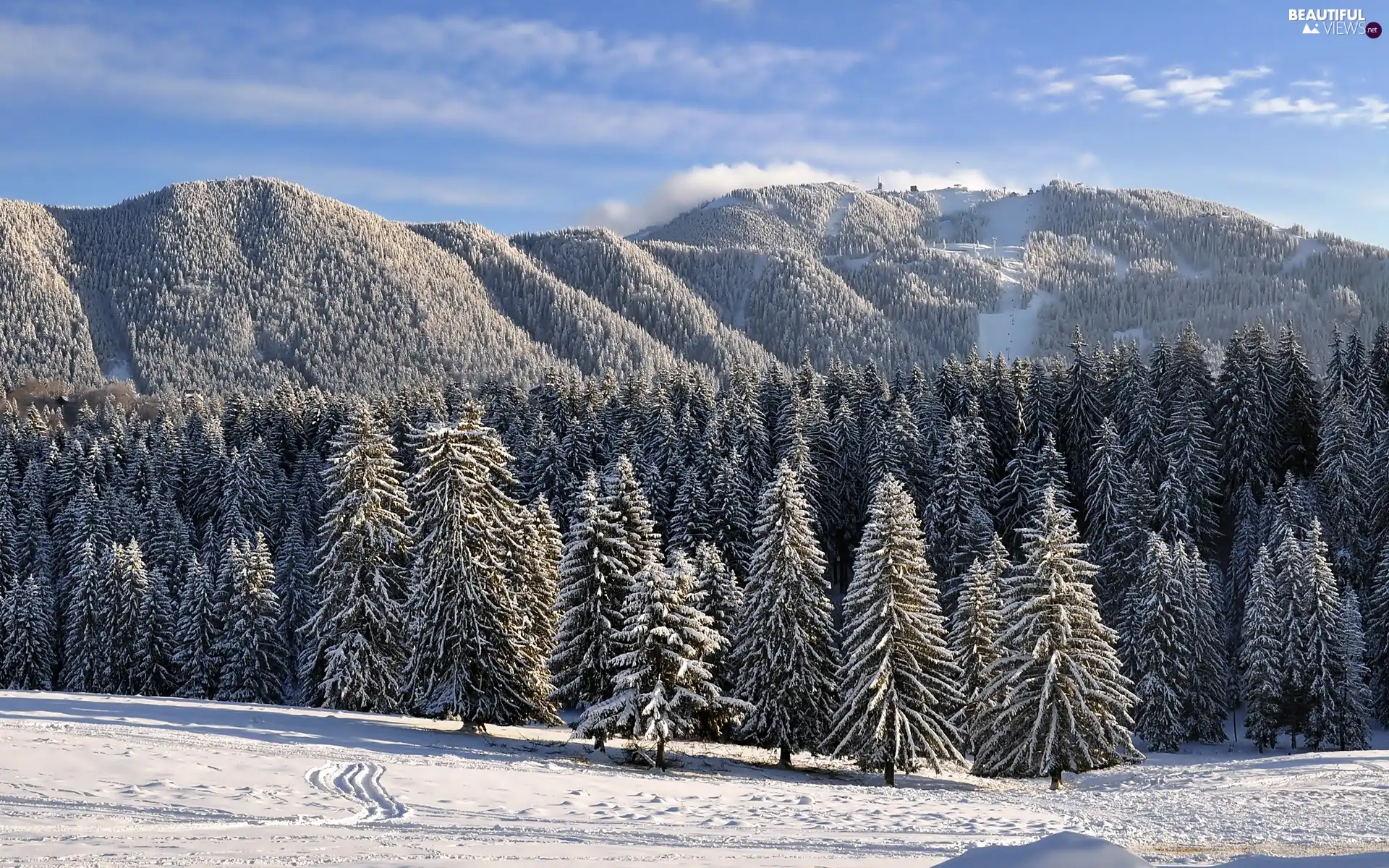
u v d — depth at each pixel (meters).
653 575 37.41
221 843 18.45
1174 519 73.25
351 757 29.72
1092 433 94.56
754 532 43.34
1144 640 59.56
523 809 24.92
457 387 140.38
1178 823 28.08
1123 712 42.25
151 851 17.53
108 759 25.69
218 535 87.88
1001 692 44.03
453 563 40.50
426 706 41.06
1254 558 71.88
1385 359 93.62
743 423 92.75
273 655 63.78
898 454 85.06
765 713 41.91
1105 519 75.50
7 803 20.69
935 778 44.50
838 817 27.05
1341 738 55.38
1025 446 90.38
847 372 115.81
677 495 76.56
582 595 41.16
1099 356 109.19
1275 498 74.38
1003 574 52.31
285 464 126.62
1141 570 62.28
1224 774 40.66
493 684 40.97
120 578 67.88
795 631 41.38
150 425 140.00
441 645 40.59
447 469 40.97
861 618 41.38
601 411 118.19
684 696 36.56
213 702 44.09
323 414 129.25
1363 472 73.12
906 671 41.00
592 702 41.38
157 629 67.88
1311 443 88.75
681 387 116.31
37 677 70.38
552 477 87.94
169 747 28.64
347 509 46.12
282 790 24.45
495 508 43.12
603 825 23.42
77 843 17.72
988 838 24.58
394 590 46.81
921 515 84.25
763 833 23.55
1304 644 56.75
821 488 87.62
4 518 83.94
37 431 135.25
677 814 25.78
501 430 119.19
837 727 41.12
